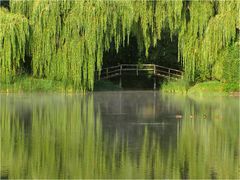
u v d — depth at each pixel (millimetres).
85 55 55812
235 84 58594
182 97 57156
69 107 47906
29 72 59000
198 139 33156
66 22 55469
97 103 51125
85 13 55156
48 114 43406
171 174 25391
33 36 56125
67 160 27688
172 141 32469
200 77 60688
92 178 24703
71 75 56312
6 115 42531
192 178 24812
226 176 25062
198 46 57625
